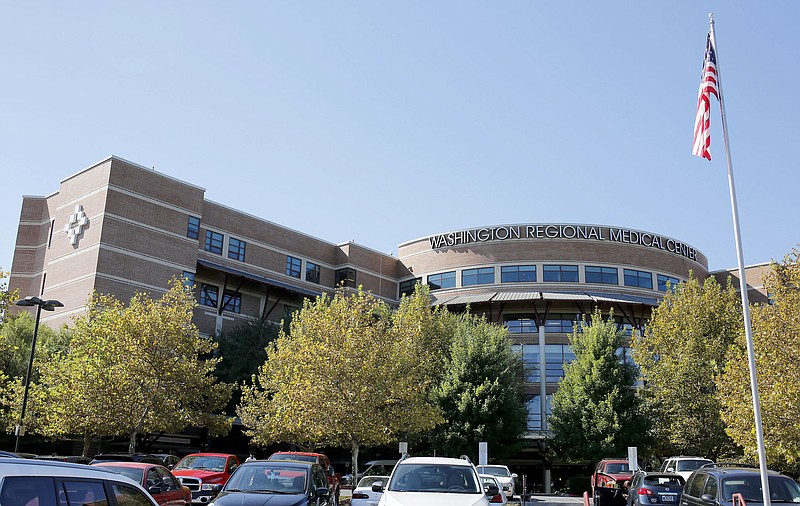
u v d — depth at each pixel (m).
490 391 43.25
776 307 25.00
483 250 64.06
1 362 36.81
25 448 42.38
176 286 38.19
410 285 68.44
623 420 41.59
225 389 37.12
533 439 51.94
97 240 48.81
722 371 34.69
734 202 17.27
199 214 55.66
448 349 46.81
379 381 31.73
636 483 20.38
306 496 13.55
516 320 58.59
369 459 55.22
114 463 15.18
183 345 35.06
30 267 54.53
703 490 15.86
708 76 17.95
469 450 42.25
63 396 32.09
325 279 66.69
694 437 35.28
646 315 59.66
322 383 30.77
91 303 38.41
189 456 23.58
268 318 60.19
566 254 62.25
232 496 13.18
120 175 50.75
